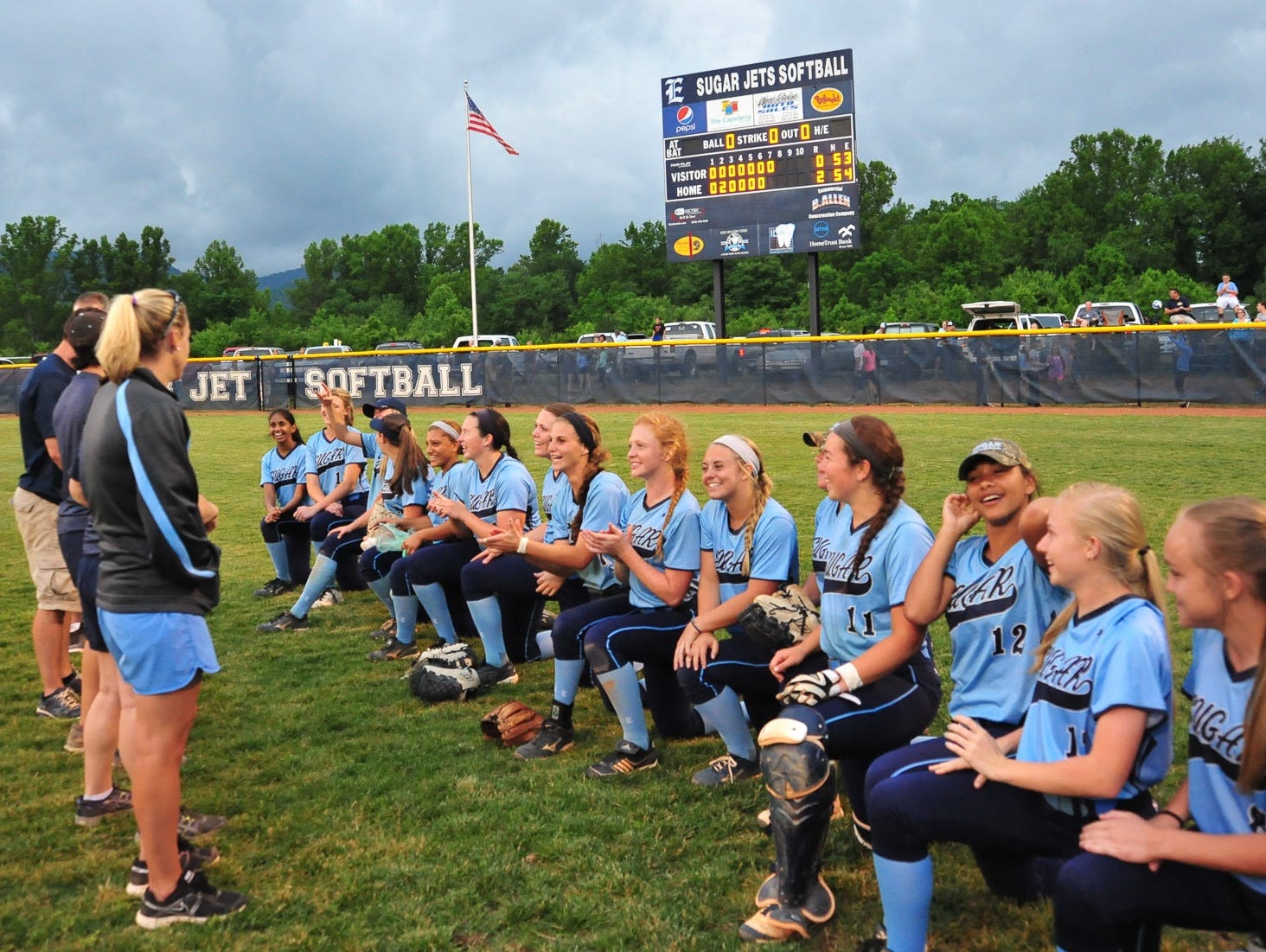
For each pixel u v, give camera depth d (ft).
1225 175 221.46
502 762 13.85
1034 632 9.27
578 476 15.70
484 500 17.95
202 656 9.72
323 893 10.41
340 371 74.95
